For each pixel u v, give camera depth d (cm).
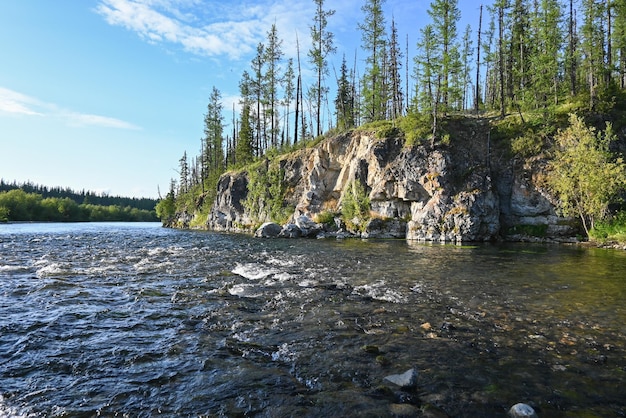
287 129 6762
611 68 3731
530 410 484
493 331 825
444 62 3822
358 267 1719
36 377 606
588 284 1321
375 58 5069
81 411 503
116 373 622
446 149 3575
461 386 573
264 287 1273
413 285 1309
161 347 738
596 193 2652
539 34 4159
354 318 922
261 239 3616
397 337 788
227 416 492
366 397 540
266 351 716
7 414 493
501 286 1292
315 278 1440
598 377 602
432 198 3431
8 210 9856
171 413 499
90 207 13988
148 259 1995
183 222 8331
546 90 3784
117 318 927
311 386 576
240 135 7088
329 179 4700
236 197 6197
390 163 3866
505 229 3341
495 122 3850
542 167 3244
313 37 5416
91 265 1750
